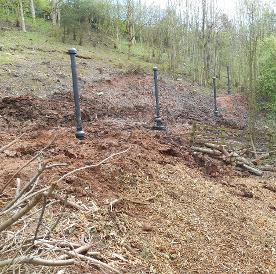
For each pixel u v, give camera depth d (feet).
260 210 18.51
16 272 6.90
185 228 13.64
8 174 12.76
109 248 10.46
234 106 62.69
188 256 11.96
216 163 24.98
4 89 37.04
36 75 43.57
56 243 7.81
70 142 18.70
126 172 15.87
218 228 14.76
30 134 20.98
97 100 40.75
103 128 27.14
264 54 63.52
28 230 9.27
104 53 74.38
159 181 16.70
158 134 26.84
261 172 26.11
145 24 89.61
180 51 81.00
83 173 14.07
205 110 54.24
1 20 79.00
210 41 80.07
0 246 6.85
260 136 40.22
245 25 69.92
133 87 52.19
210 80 79.56
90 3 79.00
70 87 42.93
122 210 12.96
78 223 10.78
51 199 11.19
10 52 53.01
